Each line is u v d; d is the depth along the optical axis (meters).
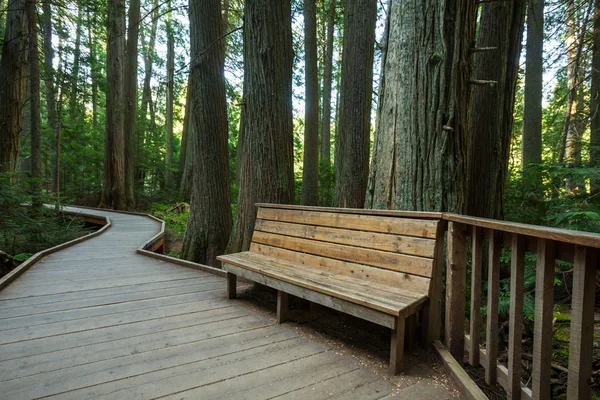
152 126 24.47
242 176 5.06
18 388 1.80
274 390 1.83
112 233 8.60
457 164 2.83
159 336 2.51
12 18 10.10
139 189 20.20
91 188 18.77
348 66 7.61
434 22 2.82
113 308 3.11
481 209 4.89
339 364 2.14
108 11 12.72
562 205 3.69
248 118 4.95
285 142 4.97
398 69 2.99
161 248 8.02
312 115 10.82
